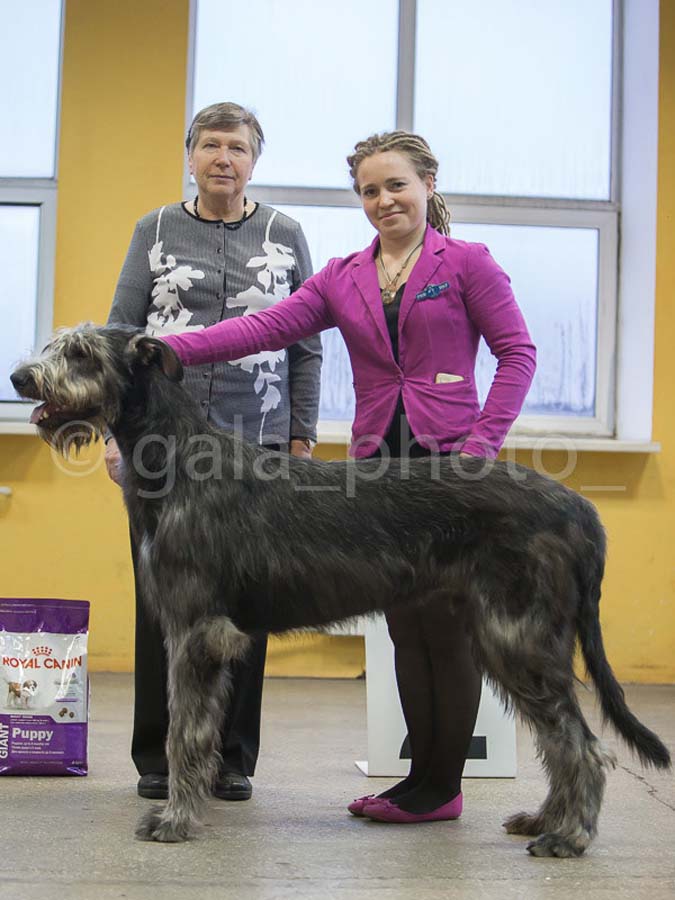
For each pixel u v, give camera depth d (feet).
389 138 10.97
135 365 10.31
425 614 10.63
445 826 10.69
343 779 12.98
